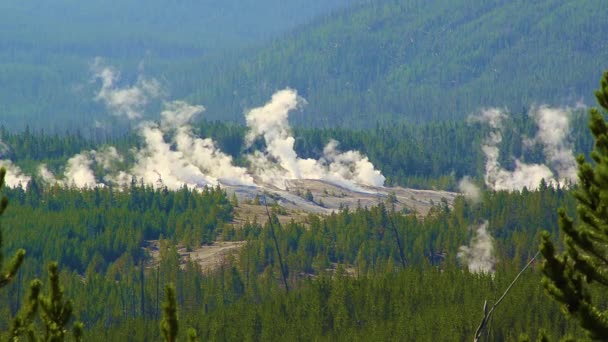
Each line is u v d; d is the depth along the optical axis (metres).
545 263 98.31
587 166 99.50
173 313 90.56
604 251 98.31
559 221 99.69
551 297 97.94
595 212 98.56
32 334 100.62
